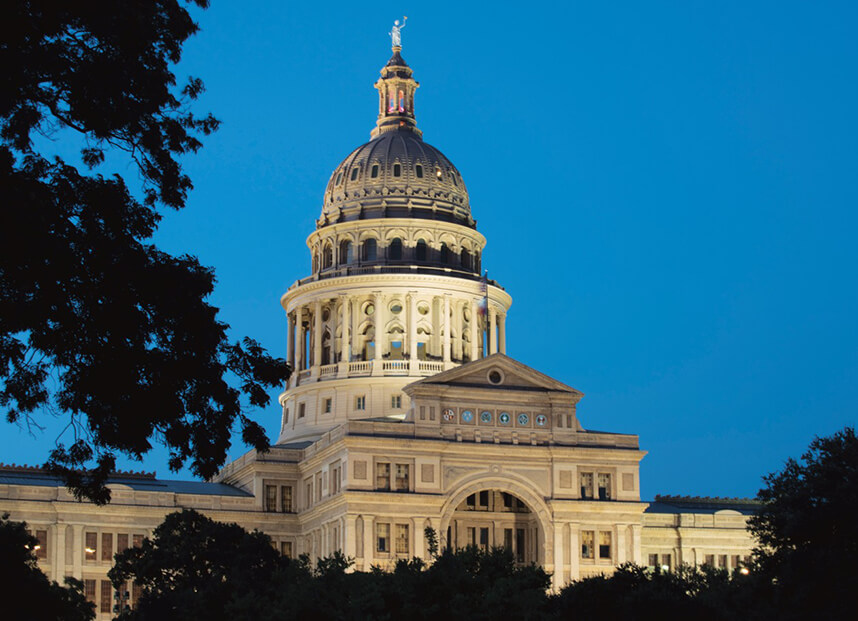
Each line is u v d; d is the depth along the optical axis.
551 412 184.38
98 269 85.12
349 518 173.88
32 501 181.00
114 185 86.50
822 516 128.75
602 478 184.50
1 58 80.94
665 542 197.88
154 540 161.12
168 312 88.19
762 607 126.12
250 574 146.62
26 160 84.38
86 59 85.38
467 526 185.38
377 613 106.56
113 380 85.81
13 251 80.25
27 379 85.94
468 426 181.38
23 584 120.31
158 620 142.25
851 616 119.75
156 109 88.81
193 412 90.62
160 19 90.62
